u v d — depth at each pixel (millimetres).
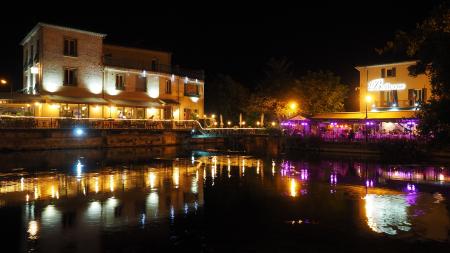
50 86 48469
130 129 51906
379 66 55000
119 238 15016
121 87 56250
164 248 14031
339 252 13828
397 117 48656
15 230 15852
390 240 15023
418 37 35656
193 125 62438
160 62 63938
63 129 45062
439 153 41656
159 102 59969
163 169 33656
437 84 30781
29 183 25953
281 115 76688
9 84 61406
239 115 81312
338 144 51219
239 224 16938
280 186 25828
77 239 14836
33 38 51875
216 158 44062
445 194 23359
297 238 15234
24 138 42156
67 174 29891
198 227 16516
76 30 50688
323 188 25141
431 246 14406
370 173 32031
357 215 18453
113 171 31891
